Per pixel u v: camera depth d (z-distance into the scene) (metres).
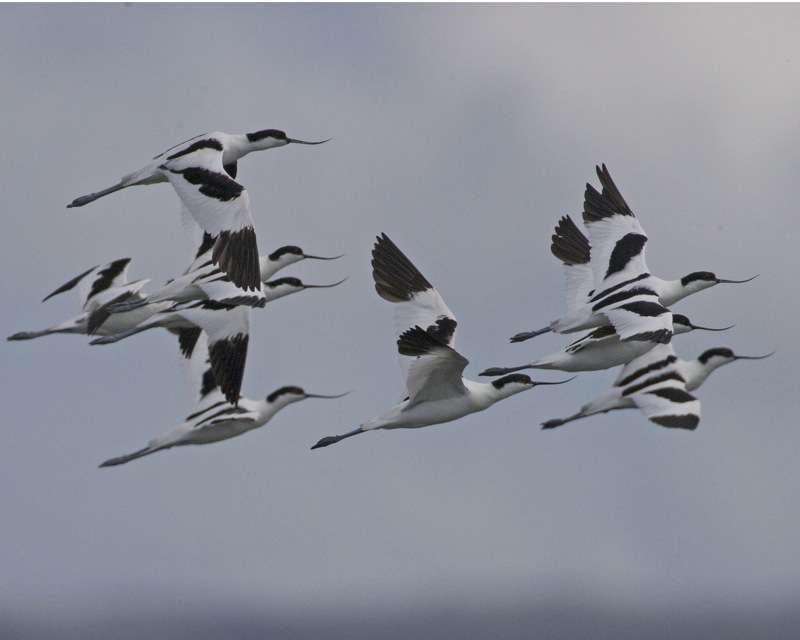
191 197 18.03
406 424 18.95
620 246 20.23
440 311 18.72
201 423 19.89
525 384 19.72
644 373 20.30
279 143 20.28
